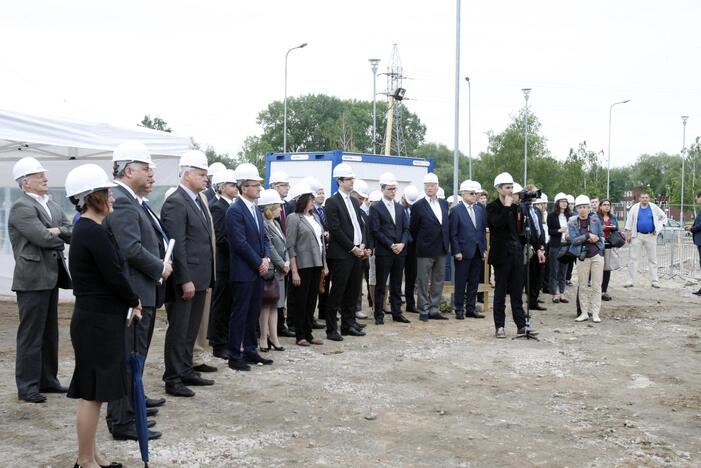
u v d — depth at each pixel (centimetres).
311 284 929
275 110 8481
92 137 995
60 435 571
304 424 610
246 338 817
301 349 911
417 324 1119
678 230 1948
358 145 8206
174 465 510
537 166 5738
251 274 787
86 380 466
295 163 1536
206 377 760
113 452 533
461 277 1172
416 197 1234
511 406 677
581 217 1164
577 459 537
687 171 6531
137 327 575
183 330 684
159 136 1106
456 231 1166
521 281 1008
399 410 657
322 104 8456
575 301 1395
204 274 702
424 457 536
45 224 675
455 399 698
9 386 721
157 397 680
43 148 1200
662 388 751
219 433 581
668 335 1051
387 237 1096
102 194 476
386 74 4081
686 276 1862
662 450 559
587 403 691
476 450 552
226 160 7869
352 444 562
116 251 475
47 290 667
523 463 527
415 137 8650
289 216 912
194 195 700
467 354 902
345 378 769
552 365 848
